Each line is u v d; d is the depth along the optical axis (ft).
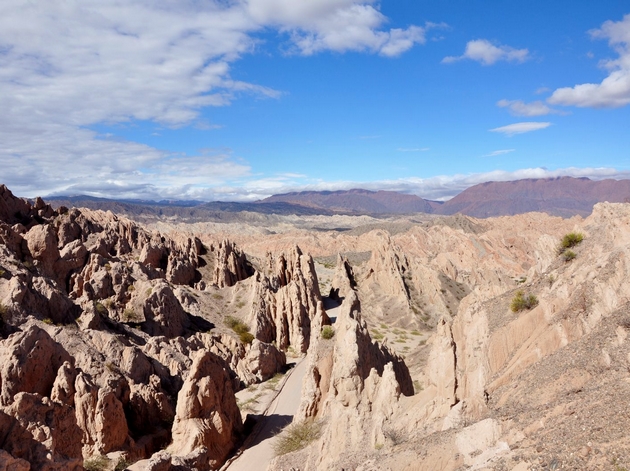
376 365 166.30
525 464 78.84
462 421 109.19
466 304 232.32
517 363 135.64
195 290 346.95
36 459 102.01
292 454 149.59
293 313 316.40
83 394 145.18
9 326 172.45
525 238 638.94
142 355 188.14
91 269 273.54
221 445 164.04
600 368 102.47
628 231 149.38
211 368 171.83
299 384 243.19
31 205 382.63
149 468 127.54
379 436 121.60
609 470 68.95
